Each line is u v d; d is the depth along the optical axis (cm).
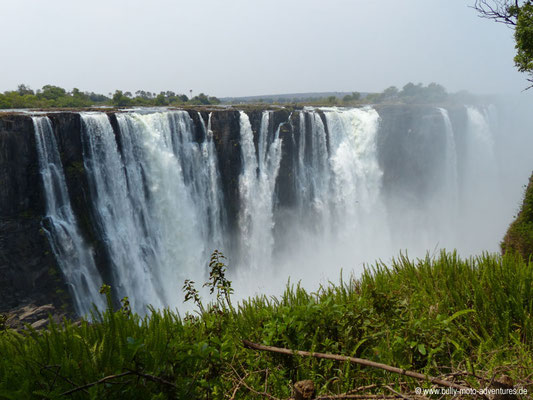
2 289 2261
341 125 3584
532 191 1523
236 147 3105
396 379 302
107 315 317
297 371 318
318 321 353
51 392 234
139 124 2658
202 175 2992
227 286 429
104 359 271
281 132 3262
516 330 384
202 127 2980
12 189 2223
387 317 365
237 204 3147
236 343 357
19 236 2261
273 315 348
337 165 3534
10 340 314
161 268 2809
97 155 2483
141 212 2714
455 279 476
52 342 286
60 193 2361
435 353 323
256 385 314
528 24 1096
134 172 2662
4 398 234
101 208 2511
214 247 3089
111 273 2548
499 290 421
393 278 501
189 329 354
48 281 2336
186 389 259
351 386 304
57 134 2328
